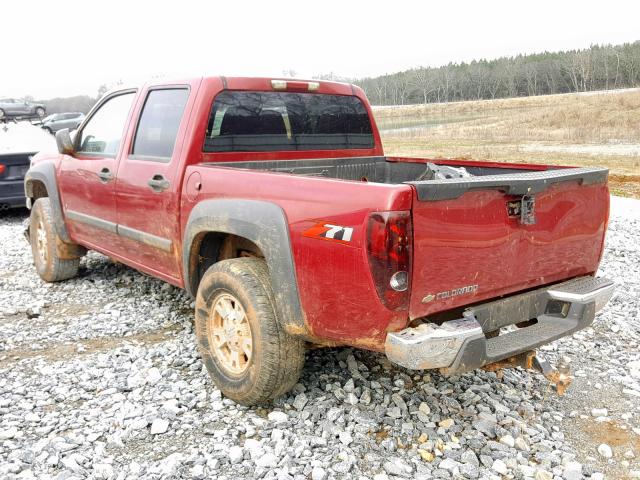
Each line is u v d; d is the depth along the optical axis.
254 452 3.09
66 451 3.15
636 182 17.45
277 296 3.23
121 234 4.79
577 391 3.90
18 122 11.51
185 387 3.86
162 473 2.92
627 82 118.19
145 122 4.54
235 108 4.21
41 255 6.30
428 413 3.51
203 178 3.79
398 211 2.67
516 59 172.62
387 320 2.79
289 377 3.39
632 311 5.46
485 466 3.04
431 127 56.47
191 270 4.00
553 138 35.50
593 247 3.67
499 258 3.08
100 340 4.75
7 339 4.78
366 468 3.00
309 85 4.66
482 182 2.84
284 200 3.18
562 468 3.03
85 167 5.18
